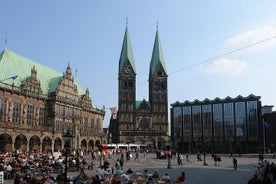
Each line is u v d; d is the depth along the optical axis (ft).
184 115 526.57
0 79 288.30
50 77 387.14
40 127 310.45
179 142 522.47
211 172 166.71
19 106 301.02
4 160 149.69
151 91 632.79
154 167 199.82
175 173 161.79
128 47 638.53
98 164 219.82
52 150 327.26
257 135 466.70
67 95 375.04
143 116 614.75
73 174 148.56
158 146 605.73
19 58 345.10
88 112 430.20
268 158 312.50
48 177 99.81
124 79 622.13
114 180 95.40
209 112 506.48
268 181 87.86
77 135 382.01
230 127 487.61
